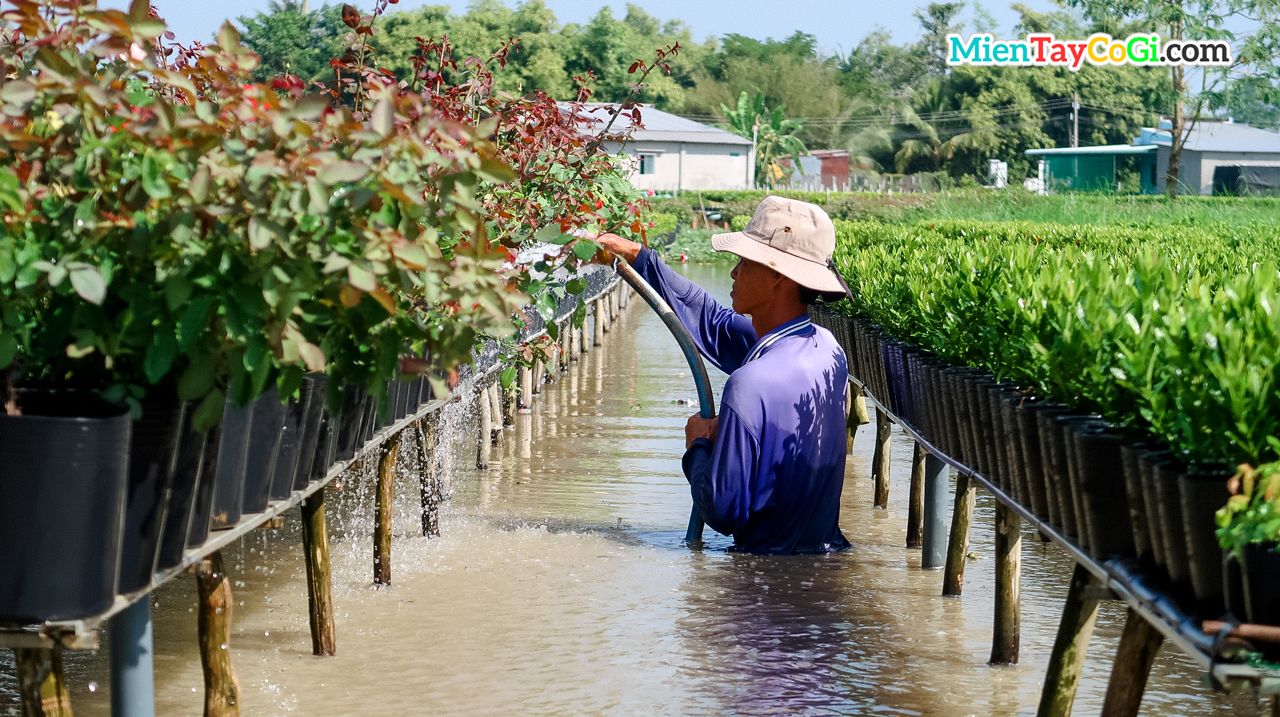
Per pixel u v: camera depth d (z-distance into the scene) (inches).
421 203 101.3
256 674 166.4
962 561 206.5
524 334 312.2
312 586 174.6
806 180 2888.8
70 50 97.0
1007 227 589.0
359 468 280.5
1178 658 181.5
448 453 278.1
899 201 1307.8
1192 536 105.2
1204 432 107.3
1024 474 162.9
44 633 96.8
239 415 128.8
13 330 96.0
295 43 1914.4
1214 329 114.9
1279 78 1429.6
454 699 157.5
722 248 217.6
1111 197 1088.8
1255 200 1058.1
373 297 103.9
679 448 354.3
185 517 112.7
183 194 94.7
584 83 254.4
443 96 216.1
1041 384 159.2
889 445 287.0
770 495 222.4
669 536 244.2
